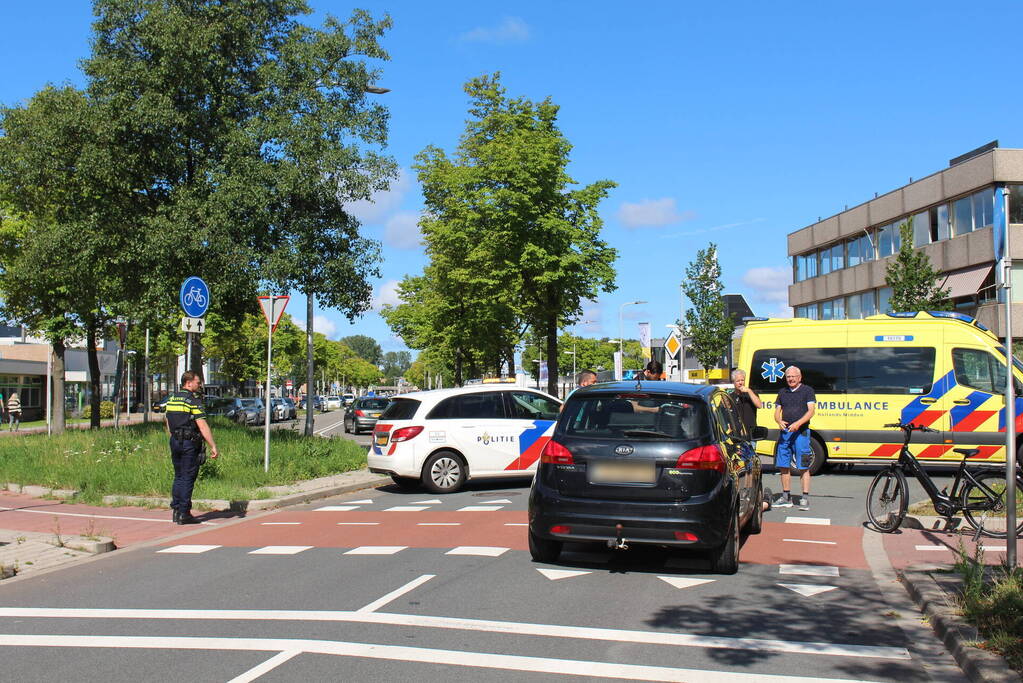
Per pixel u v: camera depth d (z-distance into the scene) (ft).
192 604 22.18
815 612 20.95
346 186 58.75
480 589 23.30
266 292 58.39
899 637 18.92
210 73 57.57
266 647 18.10
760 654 17.62
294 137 57.21
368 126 60.75
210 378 269.23
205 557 28.96
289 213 59.57
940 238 117.91
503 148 88.07
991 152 104.88
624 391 25.94
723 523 24.09
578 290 88.63
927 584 22.30
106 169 53.47
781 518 35.55
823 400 51.01
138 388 214.48
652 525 23.99
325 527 35.12
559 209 88.48
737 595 22.65
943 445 48.47
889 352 50.14
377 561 27.40
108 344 215.10
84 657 17.56
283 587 23.93
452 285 106.01
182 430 37.06
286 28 62.95
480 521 35.76
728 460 25.04
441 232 95.20
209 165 57.16
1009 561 22.45
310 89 60.34
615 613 20.79
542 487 25.50
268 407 49.78
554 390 91.25
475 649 17.87
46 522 36.78
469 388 48.85
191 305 46.14
